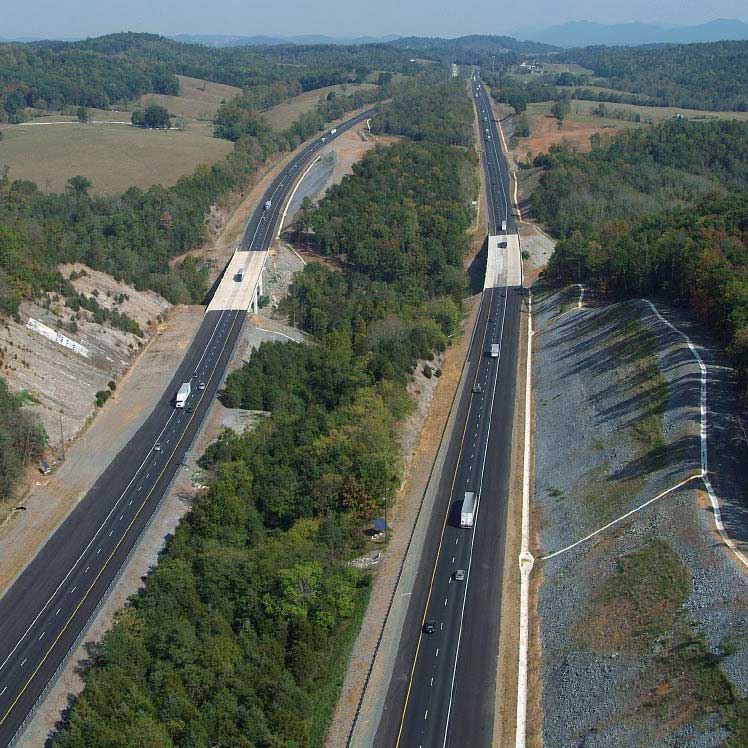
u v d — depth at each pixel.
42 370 139.25
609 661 80.19
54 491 118.00
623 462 111.81
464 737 77.94
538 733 77.69
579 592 92.00
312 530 102.50
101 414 140.38
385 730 78.88
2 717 80.69
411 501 115.75
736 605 77.75
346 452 114.12
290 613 88.88
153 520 110.94
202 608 89.62
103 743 70.12
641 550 92.19
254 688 79.69
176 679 78.50
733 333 125.81
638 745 70.19
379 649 88.62
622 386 130.50
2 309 144.75
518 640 89.69
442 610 94.25
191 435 132.88
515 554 104.00
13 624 93.19
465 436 132.62
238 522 104.50
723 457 102.81
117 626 85.50
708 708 69.38
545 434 131.25
